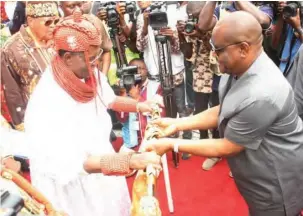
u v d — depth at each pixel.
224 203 2.98
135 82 2.43
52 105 1.53
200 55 3.25
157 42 3.02
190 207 2.96
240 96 1.60
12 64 2.30
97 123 1.73
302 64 2.20
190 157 3.60
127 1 3.46
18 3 2.90
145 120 3.43
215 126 1.99
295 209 1.89
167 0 3.40
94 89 1.56
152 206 1.24
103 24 2.97
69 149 1.55
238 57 1.56
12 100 2.36
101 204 1.84
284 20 3.00
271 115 1.57
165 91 3.15
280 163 1.74
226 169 3.39
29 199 1.27
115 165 1.47
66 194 1.72
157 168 1.44
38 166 1.58
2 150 1.63
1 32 3.18
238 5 2.88
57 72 1.53
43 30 2.20
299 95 2.26
